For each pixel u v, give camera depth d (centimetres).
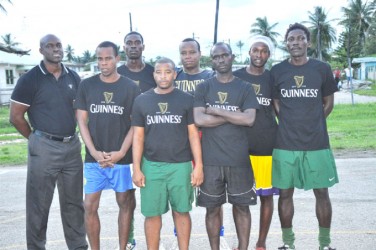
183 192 463
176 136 458
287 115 487
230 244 552
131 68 558
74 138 504
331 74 490
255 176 510
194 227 624
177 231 477
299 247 534
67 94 495
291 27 489
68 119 495
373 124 1716
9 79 4550
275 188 512
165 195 466
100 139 482
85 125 485
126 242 496
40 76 486
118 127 482
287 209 498
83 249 520
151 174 461
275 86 497
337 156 1138
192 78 532
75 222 515
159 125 456
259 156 507
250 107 457
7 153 1375
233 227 624
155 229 474
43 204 496
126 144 478
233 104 461
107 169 483
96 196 485
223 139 456
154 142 458
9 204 786
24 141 1702
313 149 482
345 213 661
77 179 508
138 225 645
